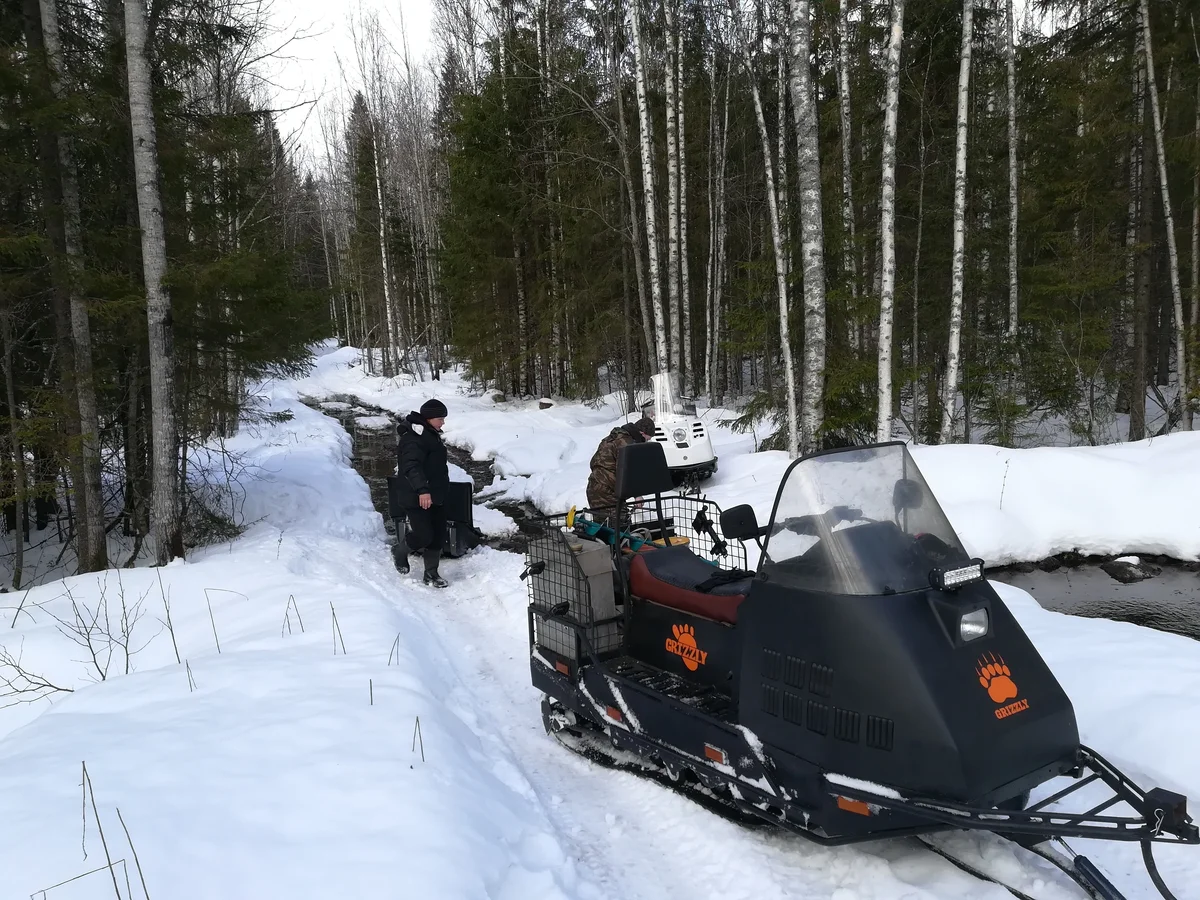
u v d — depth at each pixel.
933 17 13.95
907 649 2.63
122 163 8.71
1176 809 2.32
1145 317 13.67
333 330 10.85
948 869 2.87
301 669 4.75
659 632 3.84
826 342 11.46
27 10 8.18
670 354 16.23
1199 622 6.46
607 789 3.80
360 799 3.16
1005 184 14.92
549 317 20.89
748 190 20.80
